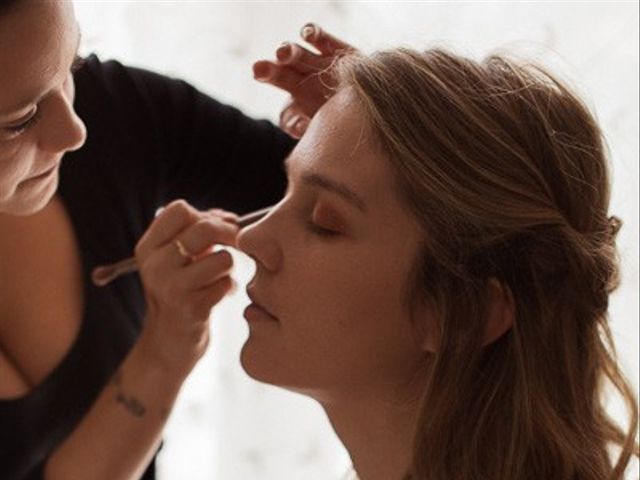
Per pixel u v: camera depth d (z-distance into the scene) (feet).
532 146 3.18
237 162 4.22
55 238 3.92
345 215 3.22
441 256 3.18
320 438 5.36
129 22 5.10
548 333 3.26
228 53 5.13
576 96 3.34
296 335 3.31
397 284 3.22
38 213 3.90
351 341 3.28
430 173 3.13
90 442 3.87
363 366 3.30
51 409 3.91
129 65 4.63
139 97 4.10
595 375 3.35
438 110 3.16
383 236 3.20
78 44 3.21
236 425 5.36
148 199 4.13
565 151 3.23
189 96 4.19
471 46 4.91
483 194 3.13
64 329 3.92
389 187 3.18
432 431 3.24
